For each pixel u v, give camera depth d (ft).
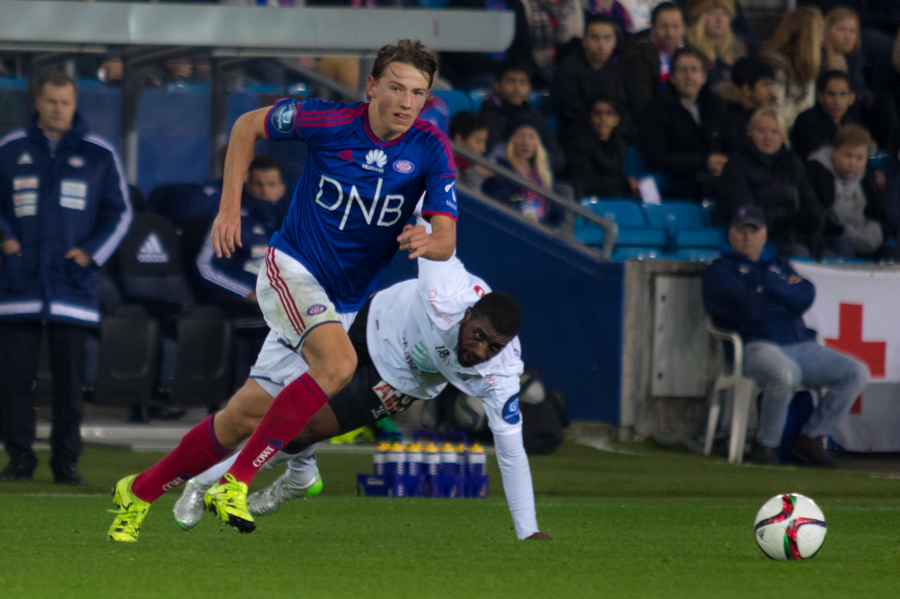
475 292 54.24
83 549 48.73
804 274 122.01
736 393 114.52
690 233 137.08
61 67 114.32
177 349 104.27
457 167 126.52
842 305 123.24
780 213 134.10
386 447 83.92
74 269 81.87
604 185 138.41
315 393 46.73
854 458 122.83
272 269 49.34
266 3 125.80
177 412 114.73
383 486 83.25
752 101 152.76
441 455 84.12
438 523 64.54
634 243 135.95
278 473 91.04
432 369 55.88
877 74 178.29
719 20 159.84
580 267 121.70
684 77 144.66
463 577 42.88
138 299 107.34
